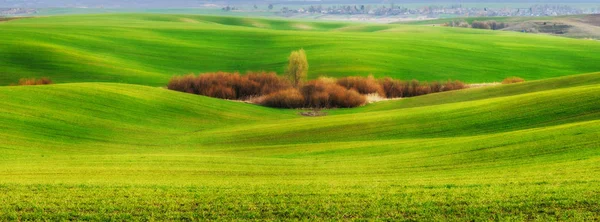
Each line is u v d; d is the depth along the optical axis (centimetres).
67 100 9400
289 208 3478
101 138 7838
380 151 6072
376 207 3472
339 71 15412
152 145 7638
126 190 3912
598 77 10612
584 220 3077
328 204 3541
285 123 9219
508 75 16138
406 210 3391
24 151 6456
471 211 3331
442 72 15975
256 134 8300
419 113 8619
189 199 3684
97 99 9788
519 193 3616
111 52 17762
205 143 7806
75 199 3653
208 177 4634
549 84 11106
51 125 7981
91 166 5128
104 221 3269
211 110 10719
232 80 13038
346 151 6247
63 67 15200
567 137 5300
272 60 17675
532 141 5394
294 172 4894
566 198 3428
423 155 5528
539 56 18988
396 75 15312
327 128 8275
